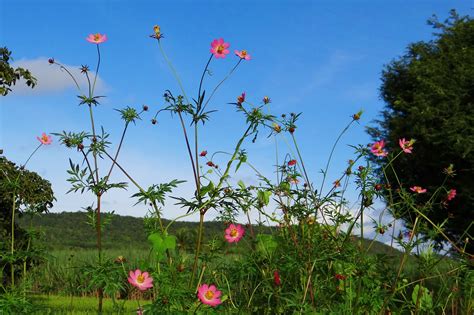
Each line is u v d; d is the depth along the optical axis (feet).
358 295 11.96
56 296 28.84
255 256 13.16
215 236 13.56
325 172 12.35
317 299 12.04
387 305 12.46
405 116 52.54
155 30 10.99
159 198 10.56
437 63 51.75
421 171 47.91
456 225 43.96
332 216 12.94
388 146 50.31
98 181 11.75
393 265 14.03
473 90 47.37
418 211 12.71
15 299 13.70
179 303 10.00
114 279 11.23
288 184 12.53
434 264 13.25
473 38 54.75
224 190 10.80
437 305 13.55
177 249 12.45
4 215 25.58
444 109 46.32
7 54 27.48
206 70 10.97
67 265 37.40
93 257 42.47
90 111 11.95
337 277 12.30
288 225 12.30
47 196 25.23
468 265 13.14
